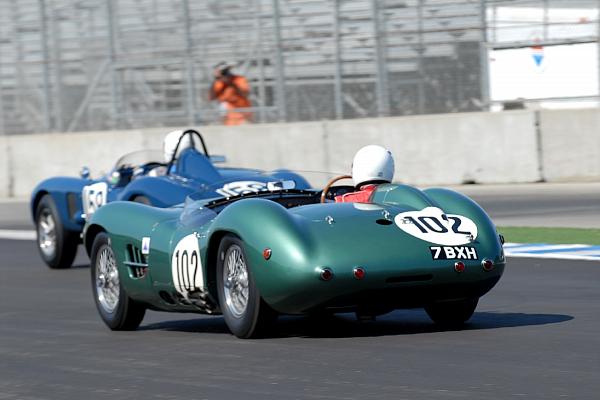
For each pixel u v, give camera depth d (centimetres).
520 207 5119
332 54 6800
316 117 6894
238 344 2181
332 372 1822
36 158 7656
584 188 5631
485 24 6400
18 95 8000
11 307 3088
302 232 2103
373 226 2150
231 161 6969
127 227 2522
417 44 6544
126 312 2536
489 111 6372
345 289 2062
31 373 2019
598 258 3538
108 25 7619
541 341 2056
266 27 7056
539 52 6284
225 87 7156
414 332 2247
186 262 2309
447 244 2141
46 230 4197
